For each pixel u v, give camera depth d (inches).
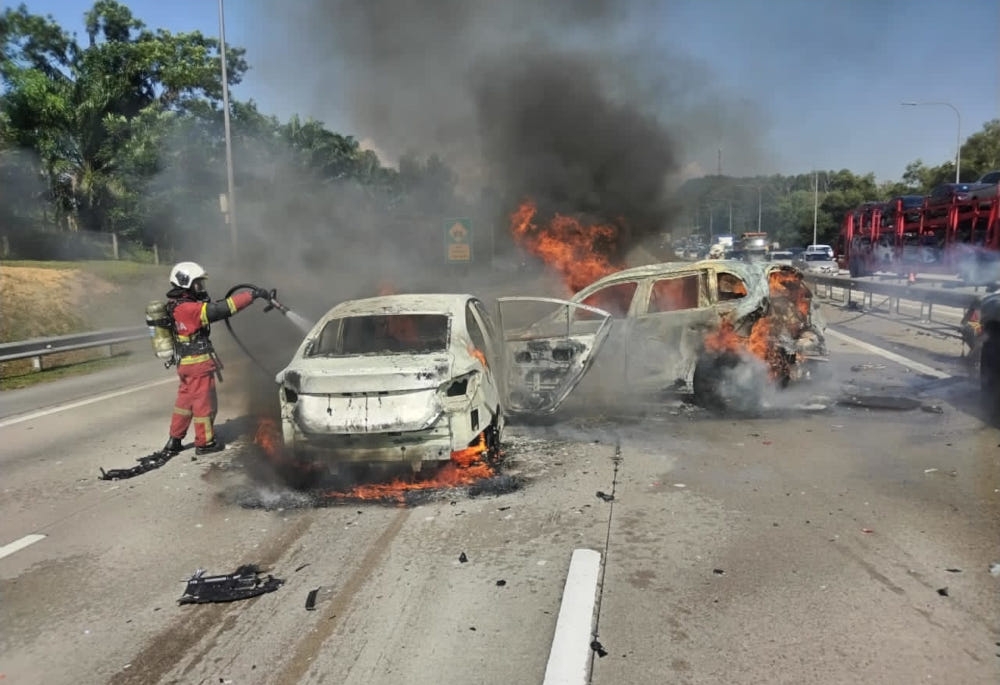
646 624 140.2
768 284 324.5
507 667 127.5
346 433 215.0
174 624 147.6
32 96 1079.0
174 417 273.3
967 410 304.5
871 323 638.5
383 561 173.6
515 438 279.0
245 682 126.5
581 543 179.8
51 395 426.3
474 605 150.3
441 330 245.4
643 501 208.1
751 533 182.2
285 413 225.6
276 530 196.1
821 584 153.9
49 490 238.4
